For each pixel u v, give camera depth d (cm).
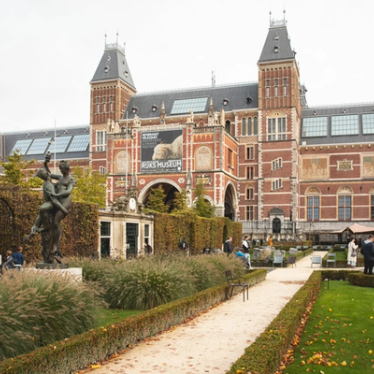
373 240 2539
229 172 7088
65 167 1598
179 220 4078
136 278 1681
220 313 1694
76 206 2755
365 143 7456
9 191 2311
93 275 1797
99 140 8206
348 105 8138
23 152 9238
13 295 1049
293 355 1114
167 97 8356
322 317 1551
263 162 7456
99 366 1044
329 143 7656
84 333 1076
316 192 7675
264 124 7481
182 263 2038
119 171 7125
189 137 6788
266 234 7238
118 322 1202
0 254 2270
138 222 3431
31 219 2403
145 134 6994
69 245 2680
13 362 840
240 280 2267
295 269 3581
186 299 1602
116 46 8431
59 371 936
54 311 1118
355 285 2469
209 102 8019
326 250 6544
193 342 1265
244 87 8031
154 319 1338
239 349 1192
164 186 7269
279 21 7656
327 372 986
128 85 8481
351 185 7525
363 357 1092
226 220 5591
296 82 7762
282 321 1225
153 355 1141
